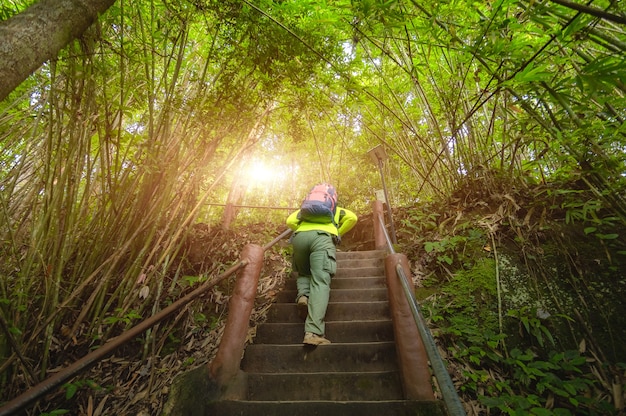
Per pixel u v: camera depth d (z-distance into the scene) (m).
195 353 2.81
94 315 2.80
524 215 3.15
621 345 2.16
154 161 2.66
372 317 2.72
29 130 3.04
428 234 3.60
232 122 3.00
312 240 2.54
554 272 2.65
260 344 2.37
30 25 1.22
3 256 2.63
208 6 2.28
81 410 2.37
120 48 2.23
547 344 2.26
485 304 2.62
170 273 3.66
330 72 2.97
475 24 1.98
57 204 2.55
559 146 2.31
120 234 3.01
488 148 3.53
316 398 1.93
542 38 2.12
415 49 3.46
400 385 1.91
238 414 1.75
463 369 2.16
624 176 2.21
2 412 0.88
